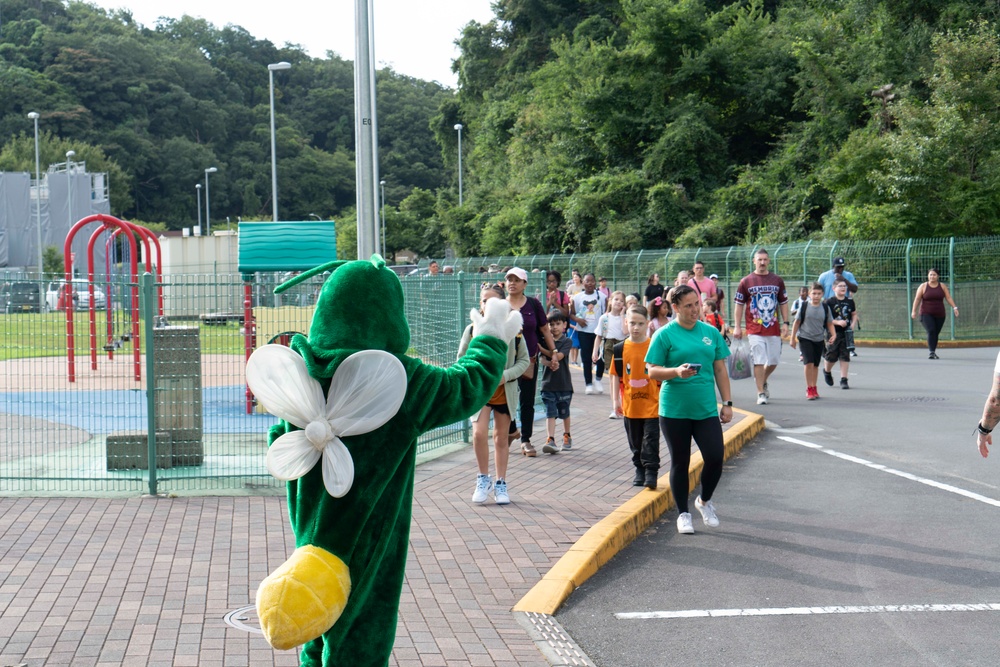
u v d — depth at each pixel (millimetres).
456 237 54938
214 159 116250
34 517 7445
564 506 7883
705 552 7035
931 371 18047
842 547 7082
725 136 42562
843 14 39094
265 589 3203
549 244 44062
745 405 14430
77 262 63531
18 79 108312
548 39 64375
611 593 6145
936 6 36188
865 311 25844
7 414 9789
